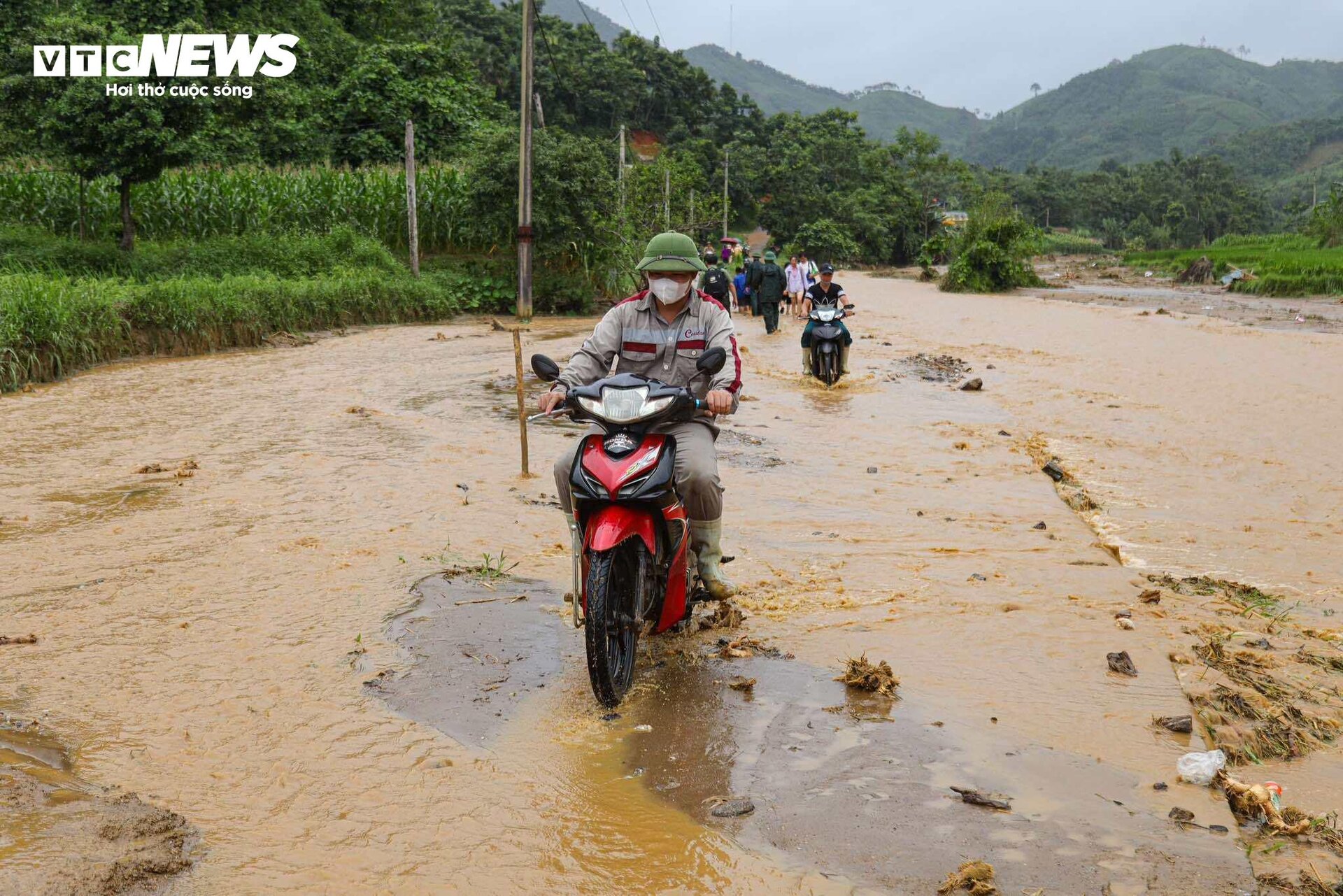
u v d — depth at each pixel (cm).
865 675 427
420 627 489
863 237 8500
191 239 2470
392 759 361
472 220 2627
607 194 2658
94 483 766
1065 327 2319
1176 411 1182
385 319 2209
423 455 870
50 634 471
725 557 518
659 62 9650
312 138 3816
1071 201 15788
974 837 315
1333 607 558
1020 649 471
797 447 952
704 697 421
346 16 5125
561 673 442
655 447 422
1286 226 14650
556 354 1622
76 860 287
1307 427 1080
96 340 1477
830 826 321
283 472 804
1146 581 581
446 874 293
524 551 611
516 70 8369
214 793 335
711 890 286
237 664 441
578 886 288
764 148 9581
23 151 2519
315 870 293
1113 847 310
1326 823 328
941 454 931
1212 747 379
